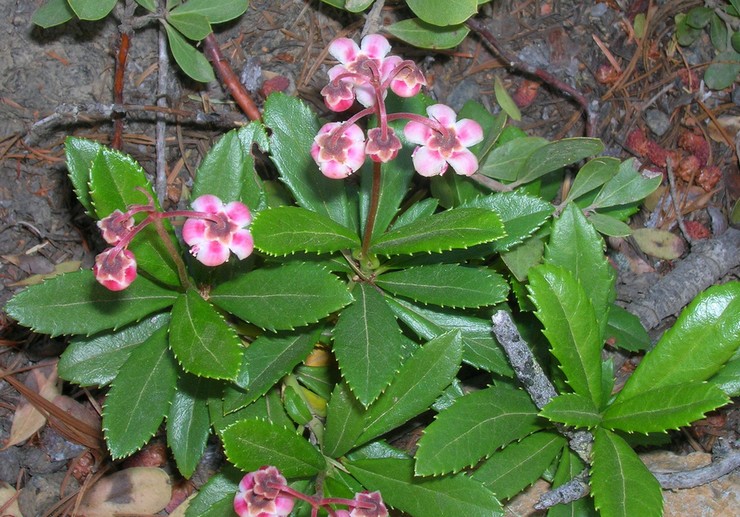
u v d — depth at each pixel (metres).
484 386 0.33
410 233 0.28
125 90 0.36
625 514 0.26
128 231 0.25
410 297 0.29
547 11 0.39
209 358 0.26
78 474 0.33
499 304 0.31
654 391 0.27
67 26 0.36
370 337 0.27
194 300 0.27
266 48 0.37
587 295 0.29
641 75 0.39
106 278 0.25
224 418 0.29
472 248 0.29
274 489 0.25
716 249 0.36
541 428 0.29
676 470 0.31
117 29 0.36
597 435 0.28
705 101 0.39
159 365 0.28
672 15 0.40
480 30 0.38
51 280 0.28
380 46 0.27
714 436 0.33
